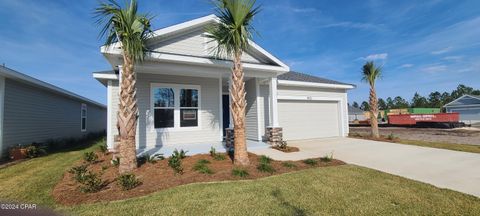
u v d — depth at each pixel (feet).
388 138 42.14
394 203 13.52
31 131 36.24
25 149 30.53
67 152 35.29
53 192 15.61
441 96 262.67
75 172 19.21
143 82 31.09
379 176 18.99
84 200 13.94
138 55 21.61
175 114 32.78
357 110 159.94
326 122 45.42
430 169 21.34
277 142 32.17
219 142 34.04
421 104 243.19
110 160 24.23
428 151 29.99
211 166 21.38
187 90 33.78
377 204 13.33
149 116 31.14
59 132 45.98
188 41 30.25
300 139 42.16
